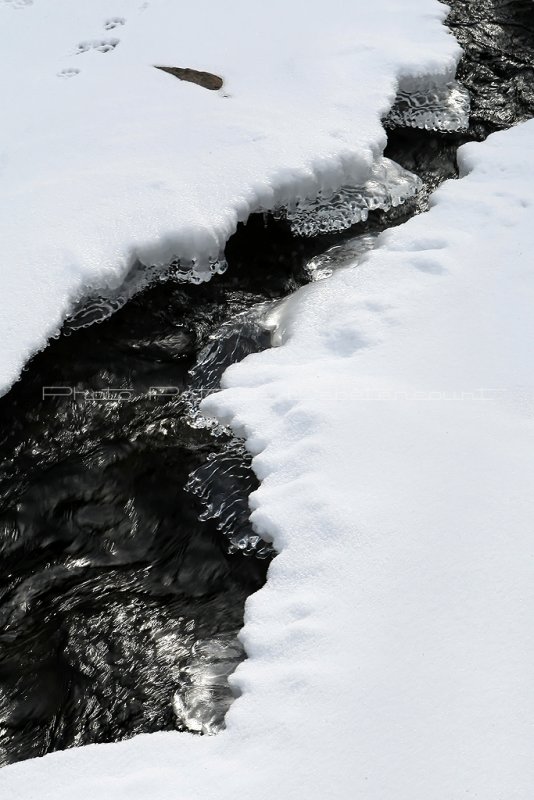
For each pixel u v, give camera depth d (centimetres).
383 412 301
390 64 485
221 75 478
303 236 421
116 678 257
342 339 342
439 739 207
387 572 248
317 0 548
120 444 329
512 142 453
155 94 461
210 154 417
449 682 218
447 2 562
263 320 379
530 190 413
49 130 436
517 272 363
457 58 504
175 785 207
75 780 213
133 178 401
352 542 258
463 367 320
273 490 284
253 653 239
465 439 288
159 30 516
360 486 275
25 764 218
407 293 357
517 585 240
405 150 473
